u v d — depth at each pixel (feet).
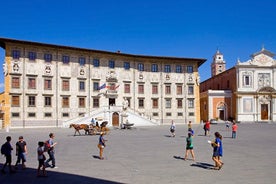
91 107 196.95
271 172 47.34
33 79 179.32
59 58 188.75
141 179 43.16
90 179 43.45
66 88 189.57
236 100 243.19
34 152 71.51
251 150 72.64
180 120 221.66
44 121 180.96
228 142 91.20
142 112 212.84
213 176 44.86
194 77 228.02
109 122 192.13
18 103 174.19
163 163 55.88
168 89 221.46
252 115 242.58
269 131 139.74
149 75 217.56
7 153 48.11
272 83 246.88
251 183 40.42
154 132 137.18
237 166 52.49
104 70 203.10
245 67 244.42
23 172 48.93
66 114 188.44
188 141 59.41
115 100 205.16
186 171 48.55
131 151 71.97
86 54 197.67
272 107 244.22
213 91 247.70
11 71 172.76
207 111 249.55
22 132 138.51
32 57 180.04
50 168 51.75
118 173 47.34
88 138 106.83
